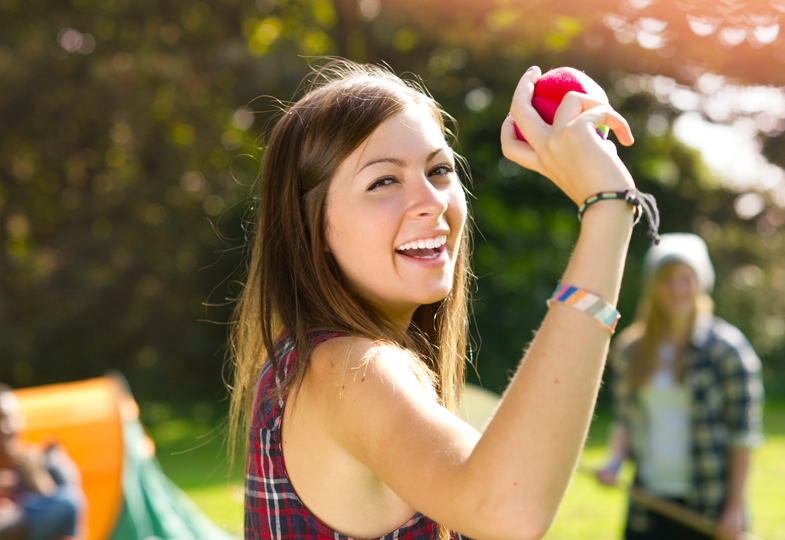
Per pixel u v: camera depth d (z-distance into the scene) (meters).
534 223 14.32
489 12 4.75
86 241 13.02
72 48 12.55
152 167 13.05
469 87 11.37
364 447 0.97
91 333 13.46
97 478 4.79
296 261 1.22
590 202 0.95
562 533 6.00
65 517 4.15
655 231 0.95
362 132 1.18
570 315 0.90
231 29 12.08
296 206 1.23
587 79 1.14
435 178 1.22
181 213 12.95
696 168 15.34
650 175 14.64
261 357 1.35
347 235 1.19
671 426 3.27
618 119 1.01
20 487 4.14
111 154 13.47
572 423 0.86
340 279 1.23
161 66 11.89
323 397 1.04
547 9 3.09
